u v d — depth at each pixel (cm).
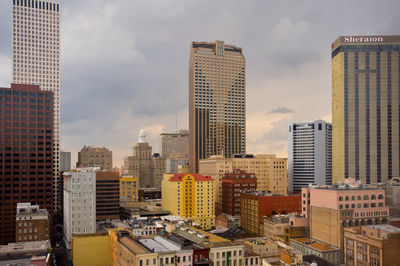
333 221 19038
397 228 17038
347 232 17925
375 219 19512
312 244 19075
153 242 15188
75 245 18238
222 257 14812
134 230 19875
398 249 15588
